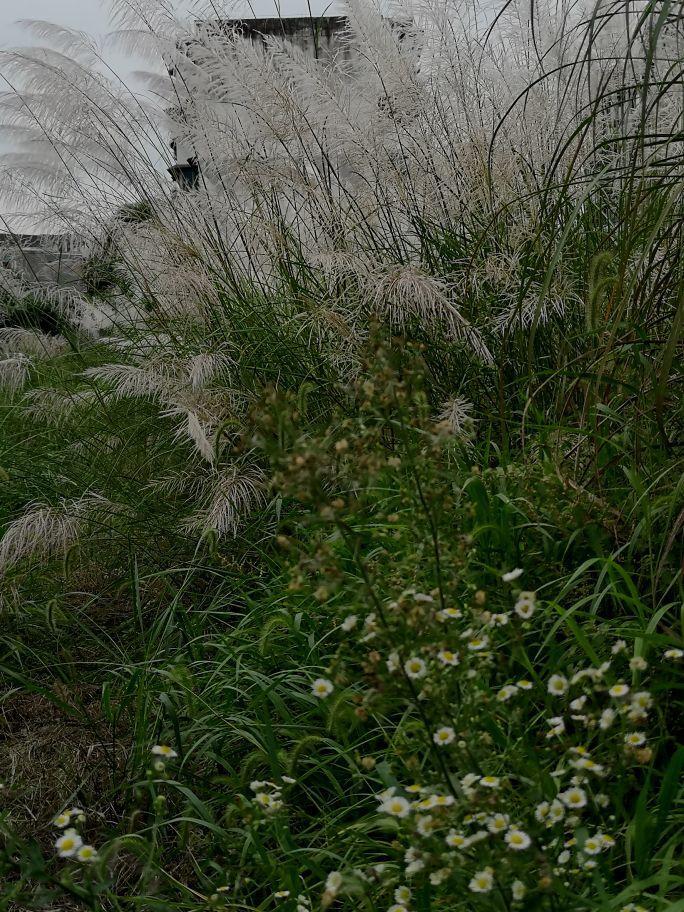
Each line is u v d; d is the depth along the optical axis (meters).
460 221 4.93
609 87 4.76
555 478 3.07
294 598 3.17
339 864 2.31
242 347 4.80
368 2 5.25
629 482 3.25
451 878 1.74
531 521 3.05
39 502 4.54
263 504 4.19
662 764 2.29
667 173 2.94
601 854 1.97
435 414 3.96
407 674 1.73
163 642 3.43
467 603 2.59
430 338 4.37
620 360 3.43
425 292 4.01
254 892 2.36
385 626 1.75
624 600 2.73
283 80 5.31
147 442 5.08
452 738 1.75
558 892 1.67
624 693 1.84
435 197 5.00
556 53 5.18
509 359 4.16
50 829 2.79
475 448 3.71
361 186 5.20
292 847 2.22
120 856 2.63
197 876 2.53
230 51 5.36
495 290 4.43
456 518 2.93
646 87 2.85
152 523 4.34
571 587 2.71
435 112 5.25
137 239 5.53
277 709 2.87
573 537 2.78
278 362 4.72
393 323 4.37
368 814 2.52
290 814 2.51
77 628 3.91
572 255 4.34
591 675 1.88
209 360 4.48
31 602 3.90
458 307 4.37
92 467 4.90
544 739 2.36
